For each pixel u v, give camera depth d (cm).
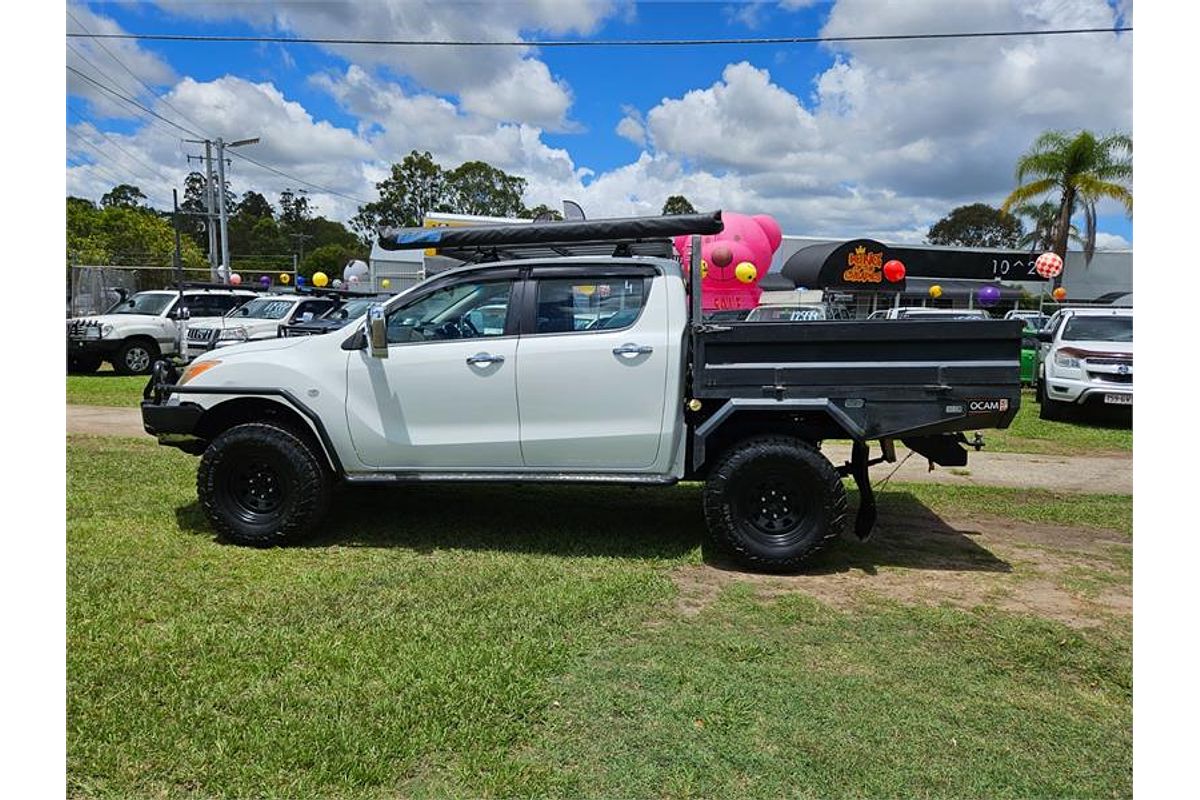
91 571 428
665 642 360
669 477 470
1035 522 595
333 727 280
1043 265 1953
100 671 314
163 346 1592
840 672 334
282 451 476
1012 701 313
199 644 341
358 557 470
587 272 476
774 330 450
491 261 551
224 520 482
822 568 471
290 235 8062
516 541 509
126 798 242
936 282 2539
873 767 267
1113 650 359
